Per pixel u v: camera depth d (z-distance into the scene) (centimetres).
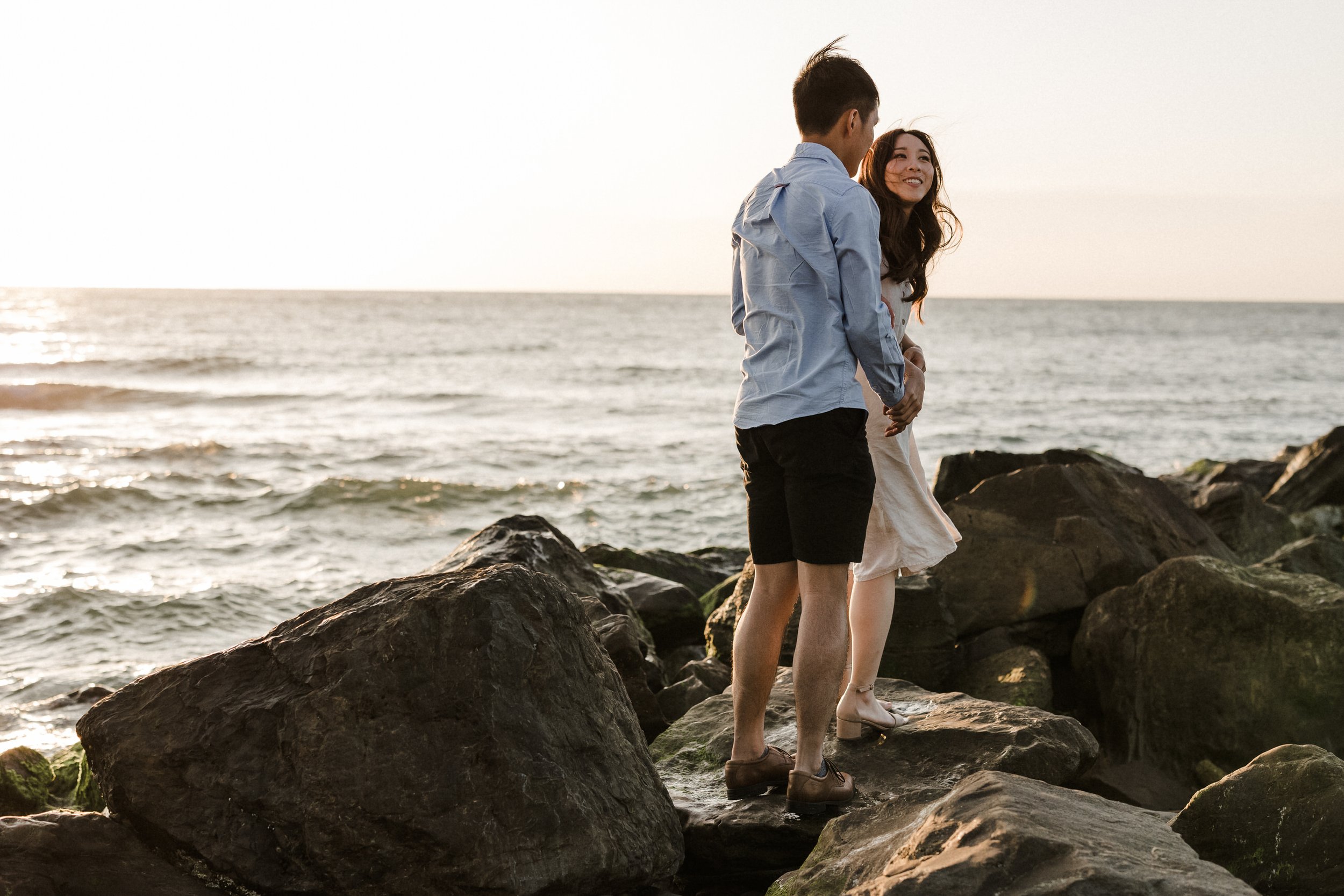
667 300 18850
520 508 1591
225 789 269
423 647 277
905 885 204
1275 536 859
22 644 867
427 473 1933
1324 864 271
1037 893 196
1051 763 327
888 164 335
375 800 262
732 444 2370
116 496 1524
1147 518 619
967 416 3039
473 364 4675
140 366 4134
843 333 290
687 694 473
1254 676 463
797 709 303
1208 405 3422
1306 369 5097
